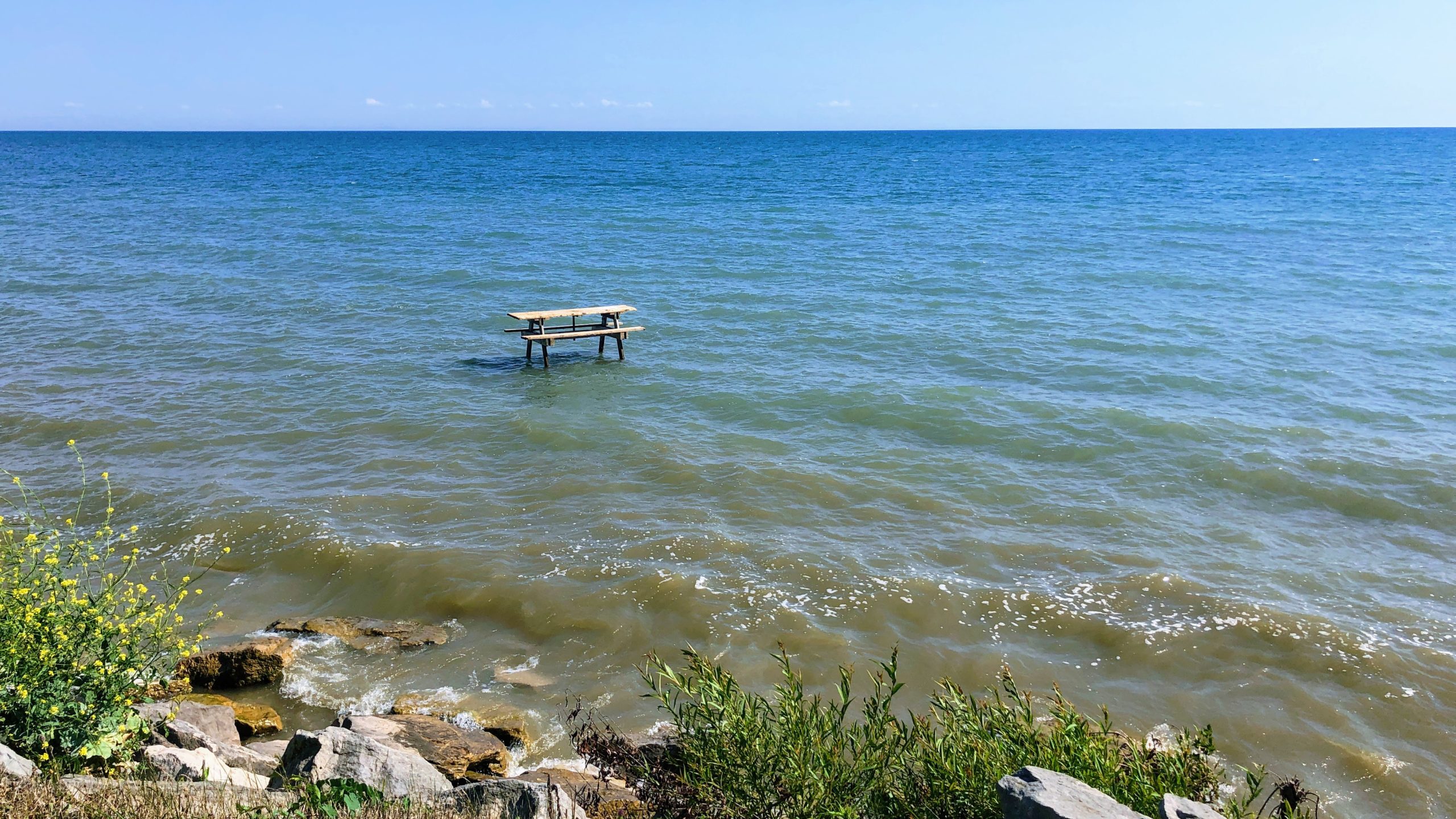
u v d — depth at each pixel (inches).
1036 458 604.1
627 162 4421.8
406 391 748.0
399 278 1226.0
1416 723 344.5
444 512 520.4
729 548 474.0
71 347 866.8
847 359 843.4
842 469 581.9
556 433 642.2
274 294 1118.4
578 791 260.8
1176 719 349.7
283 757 252.8
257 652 369.4
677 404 716.7
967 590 436.1
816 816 194.4
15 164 3981.3
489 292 1149.7
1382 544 486.3
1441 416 673.0
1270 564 464.1
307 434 646.5
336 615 424.8
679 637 400.5
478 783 232.1
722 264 1334.9
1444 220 1820.9
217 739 299.1
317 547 476.4
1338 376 771.4
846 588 438.0
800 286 1179.9
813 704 220.1
